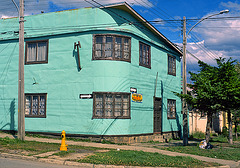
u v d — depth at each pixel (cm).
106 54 1625
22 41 1413
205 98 1429
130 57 1680
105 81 1599
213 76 1527
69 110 1661
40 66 1769
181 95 1548
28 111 1788
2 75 1870
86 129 1605
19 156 1044
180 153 1304
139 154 1135
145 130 1800
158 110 2011
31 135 1725
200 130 2912
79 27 1673
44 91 1742
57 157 1023
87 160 973
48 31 1761
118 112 1612
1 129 1836
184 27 1672
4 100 1848
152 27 1888
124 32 1664
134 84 1709
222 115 3675
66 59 1700
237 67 2470
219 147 1645
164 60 2141
